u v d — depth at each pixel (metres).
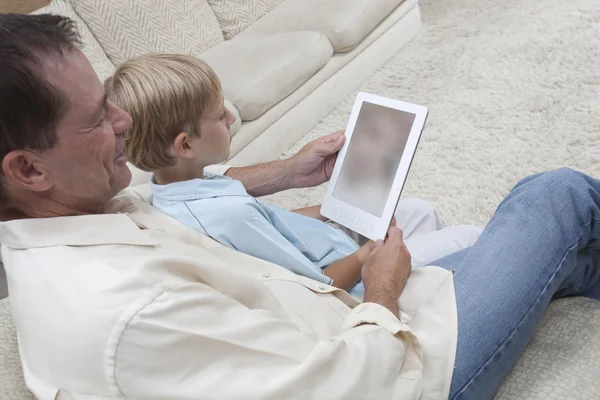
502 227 0.94
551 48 2.52
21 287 0.73
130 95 1.07
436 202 1.96
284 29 2.74
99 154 0.77
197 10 2.73
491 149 2.10
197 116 1.11
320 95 2.59
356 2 2.64
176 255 0.74
